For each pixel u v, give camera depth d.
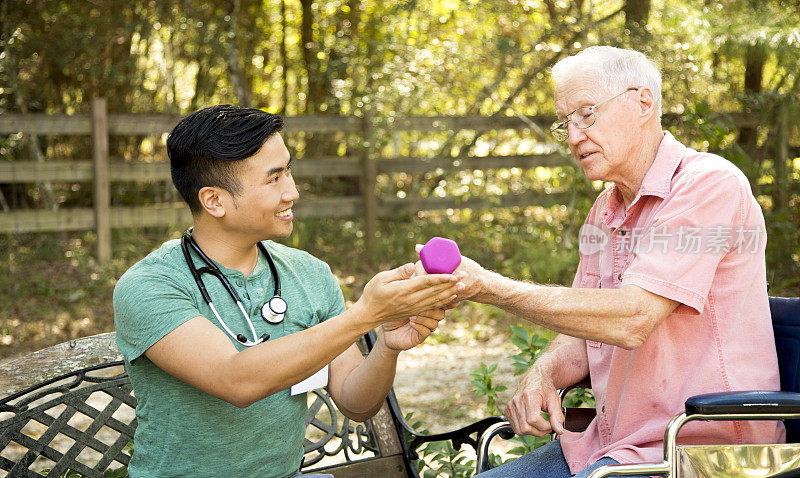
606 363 2.24
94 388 2.24
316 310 1.98
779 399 1.78
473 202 8.64
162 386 1.80
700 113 6.66
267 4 10.29
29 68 9.25
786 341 2.16
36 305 6.66
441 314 1.91
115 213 7.74
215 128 1.76
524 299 1.88
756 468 1.85
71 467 2.17
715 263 1.95
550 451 2.29
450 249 1.67
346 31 9.39
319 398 2.53
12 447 3.92
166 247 1.88
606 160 2.13
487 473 2.21
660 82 2.19
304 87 10.31
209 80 9.91
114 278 7.38
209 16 9.47
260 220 1.80
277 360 1.63
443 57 7.96
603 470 1.79
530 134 9.16
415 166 8.55
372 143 8.26
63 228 7.61
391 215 8.52
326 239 8.70
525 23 8.38
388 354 1.98
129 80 9.33
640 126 2.14
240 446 1.83
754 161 7.81
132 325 1.75
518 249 8.08
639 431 2.05
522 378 2.31
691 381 2.01
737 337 2.02
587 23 7.62
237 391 1.66
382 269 7.98
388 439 2.50
